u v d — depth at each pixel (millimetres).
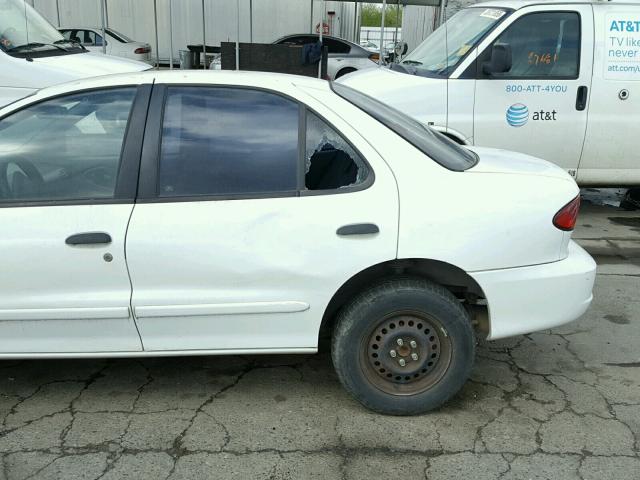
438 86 5820
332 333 3018
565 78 5902
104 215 2785
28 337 2881
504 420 3033
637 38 5941
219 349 2932
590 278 3027
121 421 3004
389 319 2910
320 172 2859
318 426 2977
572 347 3809
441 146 3156
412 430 2945
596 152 6102
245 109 2938
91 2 17234
